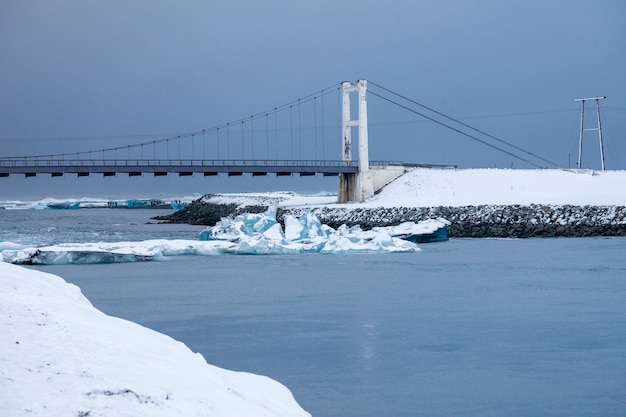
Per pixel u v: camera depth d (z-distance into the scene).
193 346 24.03
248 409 9.79
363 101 97.69
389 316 29.53
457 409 17.11
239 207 115.50
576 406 17.38
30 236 79.31
